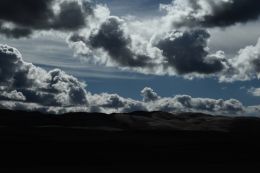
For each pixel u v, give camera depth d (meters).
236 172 112.25
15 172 107.69
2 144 157.88
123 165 130.12
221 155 160.38
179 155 159.00
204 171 113.38
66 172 110.00
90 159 140.50
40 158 136.75
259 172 113.56
